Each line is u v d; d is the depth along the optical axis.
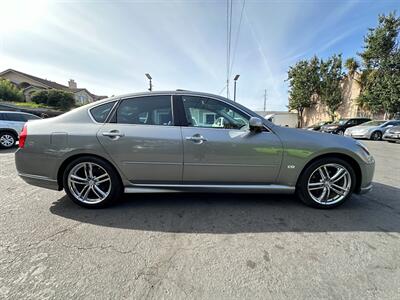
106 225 2.59
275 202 3.30
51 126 2.94
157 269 1.88
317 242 2.29
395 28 17.77
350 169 3.02
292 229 2.55
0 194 3.54
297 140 2.95
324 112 28.09
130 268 1.88
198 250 2.14
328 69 26.17
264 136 2.93
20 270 1.83
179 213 2.92
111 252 2.09
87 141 2.86
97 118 2.97
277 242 2.29
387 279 1.79
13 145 9.11
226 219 2.77
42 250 2.11
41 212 2.91
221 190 3.01
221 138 2.89
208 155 2.89
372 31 18.97
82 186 3.03
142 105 3.01
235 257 2.05
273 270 1.88
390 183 4.31
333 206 3.08
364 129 14.43
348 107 24.47
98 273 1.82
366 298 1.60
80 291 1.64
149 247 2.18
